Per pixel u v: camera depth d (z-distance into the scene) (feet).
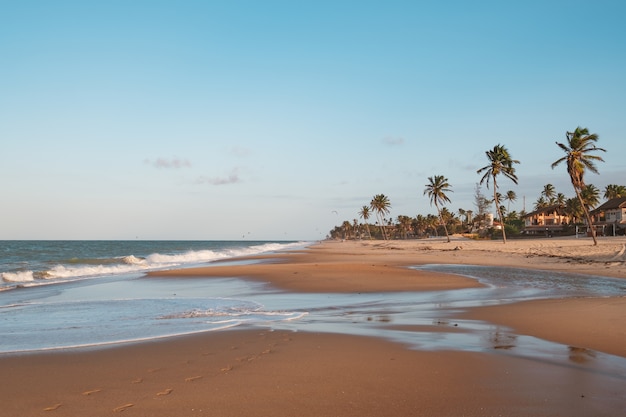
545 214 388.16
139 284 90.48
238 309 55.88
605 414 20.47
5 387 24.66
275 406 21.74
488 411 20.89
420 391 23.70
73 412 21.15
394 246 349.61
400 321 45.32
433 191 327.26
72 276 111.65
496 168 247.91
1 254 272.10
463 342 35.06
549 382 25.00
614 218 297.94
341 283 86.02
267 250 344.90
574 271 111.14
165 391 23.93
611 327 40.14
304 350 32.50
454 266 132.16
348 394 23.31
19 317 50.75
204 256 223.10
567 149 192.13
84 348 33.78
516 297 64.85
